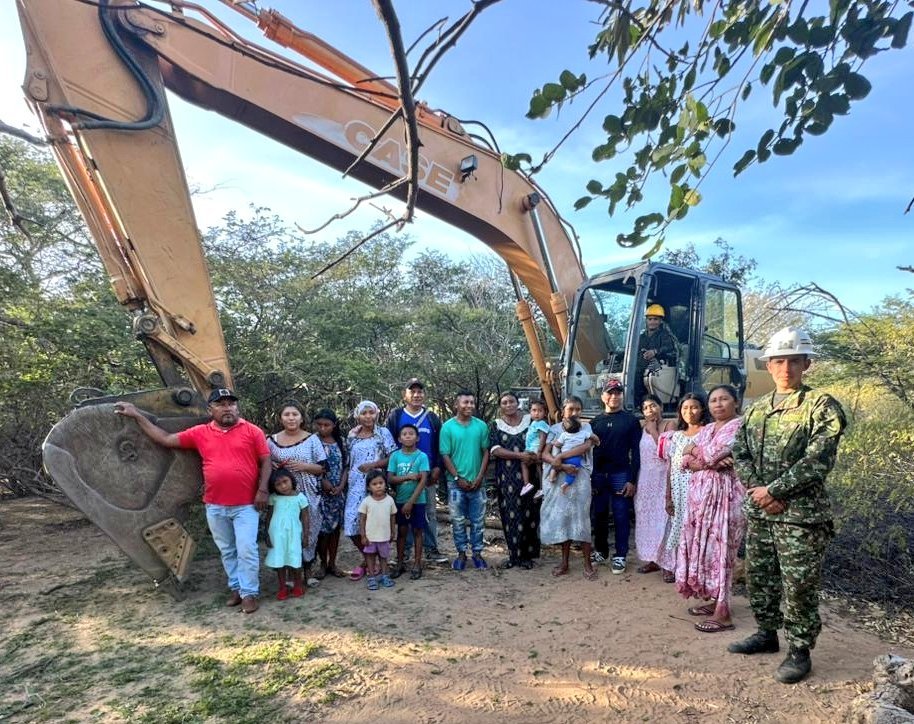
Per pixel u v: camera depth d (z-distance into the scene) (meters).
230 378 4.29
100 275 6.88
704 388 5.88
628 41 1.46
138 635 3.63
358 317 9.37
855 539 4.97
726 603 3.65
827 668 3.15
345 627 3.74
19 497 7.43
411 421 5.11
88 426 3.78
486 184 5.57
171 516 4.03
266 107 4.43
